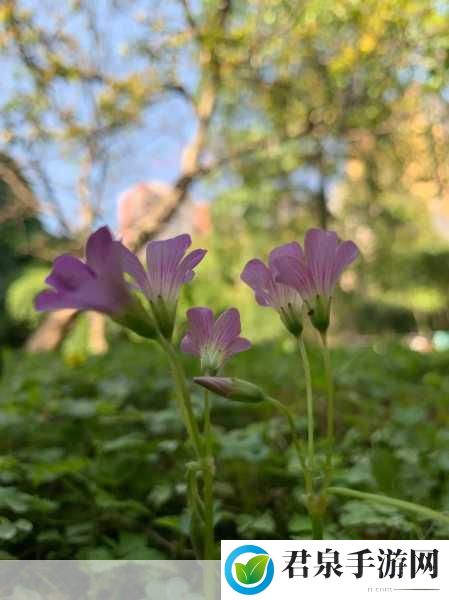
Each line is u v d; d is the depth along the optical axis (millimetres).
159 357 449
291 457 198
